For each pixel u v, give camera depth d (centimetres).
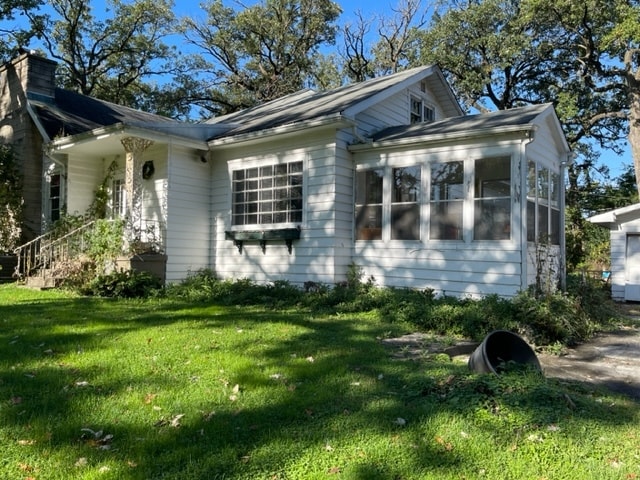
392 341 561
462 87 2255
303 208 944
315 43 2914
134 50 2705
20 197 1223
